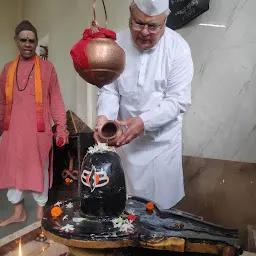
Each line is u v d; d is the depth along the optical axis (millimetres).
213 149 1988
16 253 1393
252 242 1468
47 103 1929
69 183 2230
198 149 2055
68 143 2119
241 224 1810
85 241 792
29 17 3406
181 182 1530
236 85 1870
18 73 1857
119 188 923
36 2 3285
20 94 1842
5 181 1885
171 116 1287
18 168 1853
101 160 934
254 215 1778
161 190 1469
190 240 791
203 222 900
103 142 1044
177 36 1379
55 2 3002
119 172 940
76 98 2838
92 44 769
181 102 1318
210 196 1959
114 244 792
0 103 1942
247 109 1840
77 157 2244
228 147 1925
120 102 1466
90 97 2713
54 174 2260
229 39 1873
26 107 1846
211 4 1920
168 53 1334
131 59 1367
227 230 855
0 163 1907
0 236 1790
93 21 821
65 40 2930
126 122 1206
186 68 1353
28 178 1851
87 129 2236
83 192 923
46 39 3236
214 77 1950
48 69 1916
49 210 988
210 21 1937
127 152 1479
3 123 1980
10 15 3352
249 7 1789
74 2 2789
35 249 1426
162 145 1439
